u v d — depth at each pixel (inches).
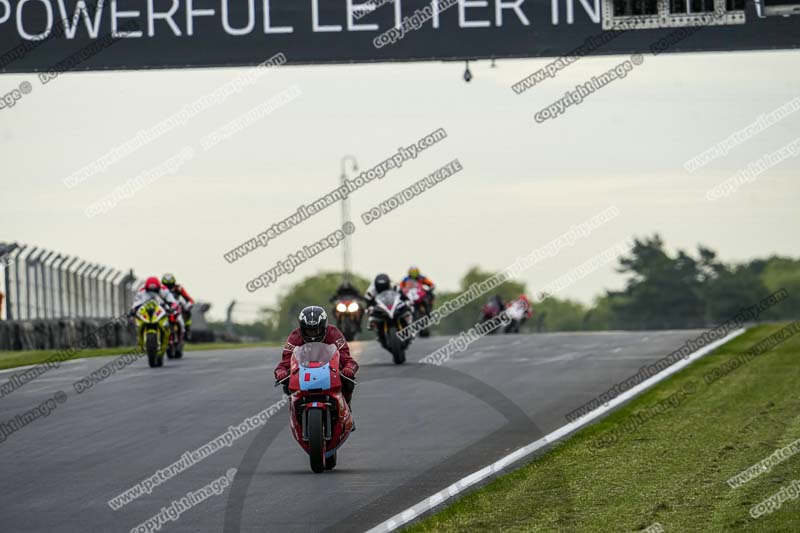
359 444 2044.8
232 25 3604.8
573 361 3553.2
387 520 1453.0
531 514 1475.1
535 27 3560.5
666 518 1423.5
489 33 3563.0
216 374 3344.0
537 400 2630.4
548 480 1700.3
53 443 2113.7
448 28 3570.4
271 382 3085.6
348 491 1633.9
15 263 4857.3
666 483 1654.8
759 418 2261.3
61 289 5339.6
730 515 1428.4
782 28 3540.8
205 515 1499.8
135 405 2628.0
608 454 1918.1
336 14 3585.1
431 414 2413.9
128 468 1844.2
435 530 1393.9
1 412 2573.8
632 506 1505.9
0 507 1568.7
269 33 3597.4
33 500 1609.3
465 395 2723.9
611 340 4493.1
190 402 2664.9
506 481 1694.1
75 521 1476.4
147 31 3617.1
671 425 2225.6
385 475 1752.0
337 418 1779.0
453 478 1726.1
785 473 1675.7
